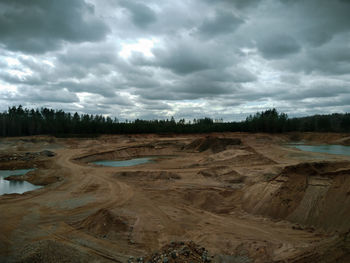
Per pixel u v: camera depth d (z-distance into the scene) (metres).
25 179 37.72
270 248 14.61
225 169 38.91
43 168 46.00
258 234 16.88
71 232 17.81
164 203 24.33
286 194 20.72
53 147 75.06
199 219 20.03
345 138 86.31
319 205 18.12
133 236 16.77
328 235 15.72
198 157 57.94
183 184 32.12
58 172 40.00
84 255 13.87
